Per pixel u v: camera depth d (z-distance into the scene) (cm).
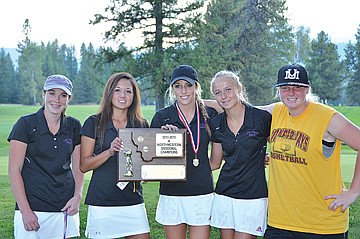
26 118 413
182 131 434
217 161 470
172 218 448
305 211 387
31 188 412
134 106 447
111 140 433
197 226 447
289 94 380
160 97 2072
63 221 423
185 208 446
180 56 2094
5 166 1356
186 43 2175
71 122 434
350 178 1077
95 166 427
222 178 442
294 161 385
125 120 446
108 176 434
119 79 436
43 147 412
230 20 2992
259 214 434
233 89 429
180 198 446
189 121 448
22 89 6806
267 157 448
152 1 2120
